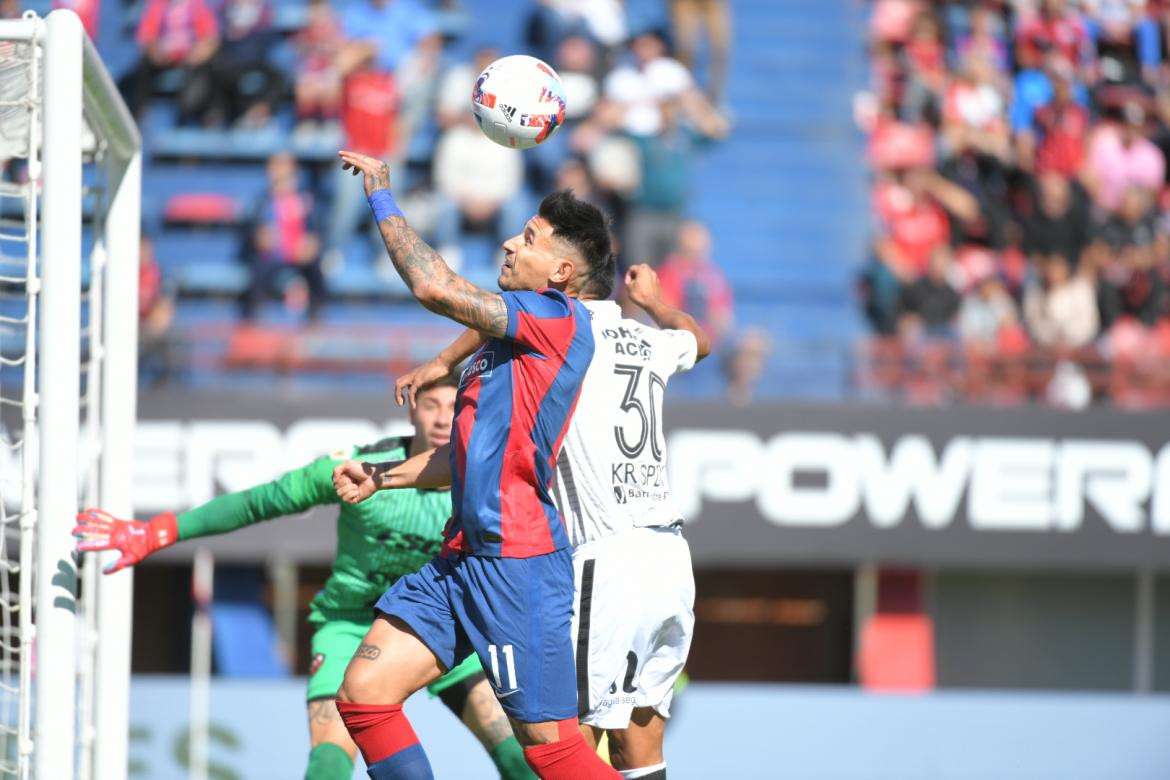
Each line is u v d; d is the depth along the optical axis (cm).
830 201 4419
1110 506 3369
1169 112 4488
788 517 3334
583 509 1432
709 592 3941
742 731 3581
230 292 4028
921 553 3347
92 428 1859
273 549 3300
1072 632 3819
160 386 3534
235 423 3272
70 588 1583
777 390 3909
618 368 1446
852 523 3341
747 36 4712
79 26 1595
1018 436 3369
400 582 1434
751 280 4266
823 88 4625
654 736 1535
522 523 1380
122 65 4375
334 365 3769
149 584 3734
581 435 1419
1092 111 4403
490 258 4072
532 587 1377
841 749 3591
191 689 3512
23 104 1642
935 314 3969
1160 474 3366
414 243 1374
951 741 3603
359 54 4184
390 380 3772
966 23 4559
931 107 4381
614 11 4347
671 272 3834
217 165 4259
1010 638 3816
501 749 1839
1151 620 3828
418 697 3494
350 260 4109
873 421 3356
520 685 1382
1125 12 4569
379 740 1383
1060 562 3356
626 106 3988
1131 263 4128
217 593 3725
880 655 3803
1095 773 3619
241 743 3509
